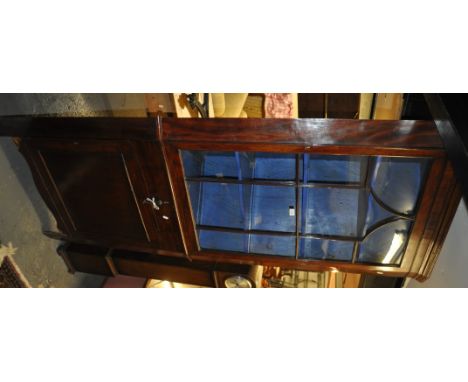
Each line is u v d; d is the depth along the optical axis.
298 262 1.25
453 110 0.65
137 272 1.66
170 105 1.86
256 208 1.23
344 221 1.17
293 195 1.19
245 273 1.46
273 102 2.13
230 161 1.12
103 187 1.24
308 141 0.93
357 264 1.20
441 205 0.96
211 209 1.24
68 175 1.25
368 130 0.89
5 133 1.19
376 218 1.08
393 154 0.89
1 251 1.37
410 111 1.12
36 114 1.47
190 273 1.55
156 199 1.17
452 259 1.03
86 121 1.08
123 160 1.12
